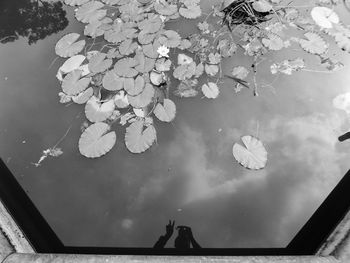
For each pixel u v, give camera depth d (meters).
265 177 2.41
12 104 2.85
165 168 2.48
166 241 2.19
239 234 2.20
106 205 2.35
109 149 2.48
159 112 2.62
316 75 2.93
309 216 2.23
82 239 2.22
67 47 3.07
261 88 2.84
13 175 2.48
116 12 3.36
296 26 3.23
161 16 3.23
